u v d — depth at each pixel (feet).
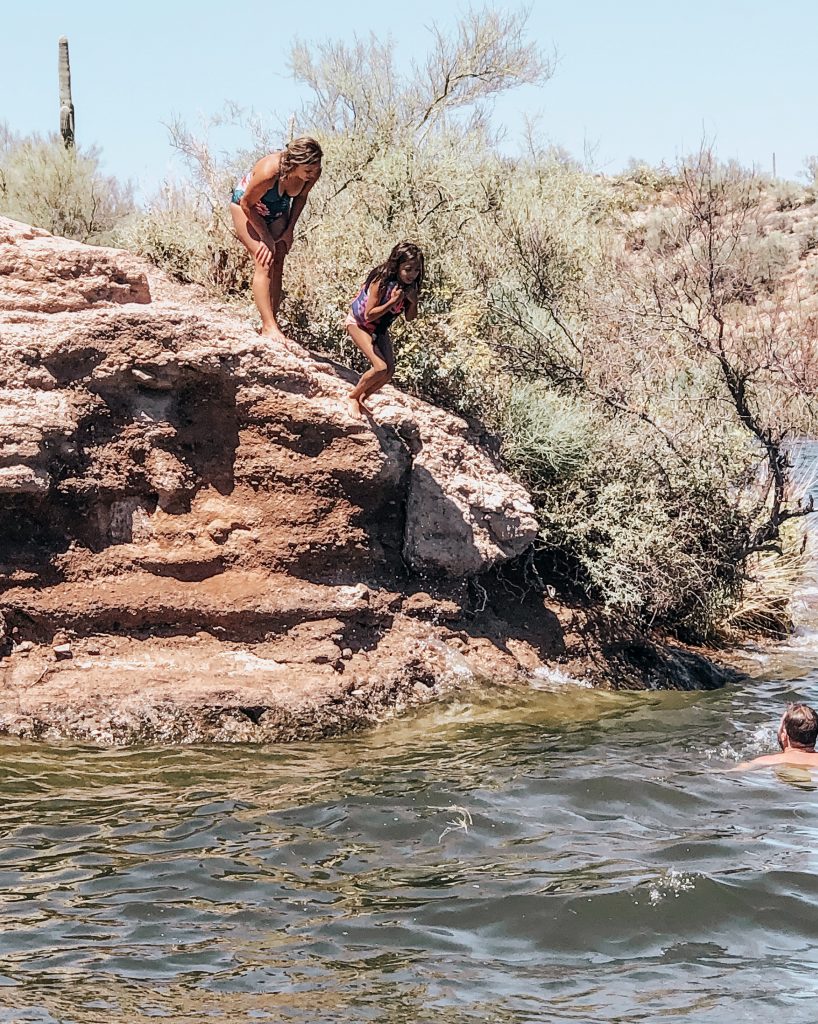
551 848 20.06
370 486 30.63
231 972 15.23
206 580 29.50
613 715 30.09
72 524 28.86
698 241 37.52
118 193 54.65
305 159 30.68
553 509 35.55
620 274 40.04
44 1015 13.93
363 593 30.50
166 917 16.98
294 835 20.57
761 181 39.32
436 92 48.24
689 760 25.98
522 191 47.42
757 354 36.45
